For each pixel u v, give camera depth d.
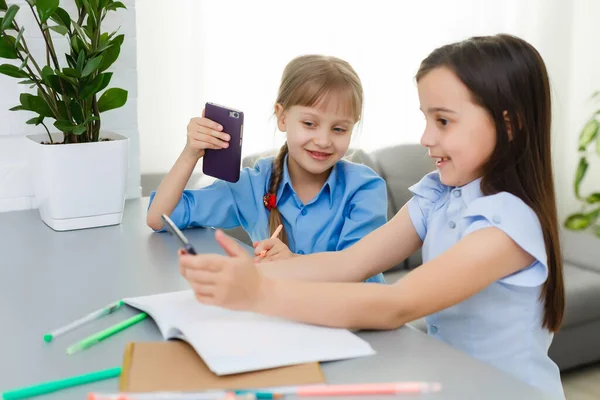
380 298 0.84
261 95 2.40
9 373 0.74
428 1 2.64
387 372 0.74
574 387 2.13
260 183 1.41
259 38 2.37
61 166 1.28
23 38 1.32
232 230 1.83
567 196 3.01
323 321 0.83
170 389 0.68
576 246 2.62
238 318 0.84
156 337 0.83
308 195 1.39
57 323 0.87
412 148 2.36
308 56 1.33
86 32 1.30
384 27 2.58
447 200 1.06
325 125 1.26
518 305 0.98
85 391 0.69
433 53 0.95
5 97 1.43
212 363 0.71
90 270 1.09
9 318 0.89
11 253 1.17
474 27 2.75
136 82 1.59
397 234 1.09
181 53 2.26
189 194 1.34
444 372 0.75
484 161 0.94
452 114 0.91
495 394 0.70
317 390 0.69
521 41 0.96
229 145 1.28
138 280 1.04
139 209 1.51
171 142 2.31
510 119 0.92
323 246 1.36
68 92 1.29
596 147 2.76
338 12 2.49
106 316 0.89
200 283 0.80
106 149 1.32
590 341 2.18
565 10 2.87
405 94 2.66
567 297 2.07
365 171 1.39
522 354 0.99
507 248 0.89
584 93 2.92
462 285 0.87
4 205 1.47
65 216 1.31
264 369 0.73
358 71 2.56
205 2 2.27
